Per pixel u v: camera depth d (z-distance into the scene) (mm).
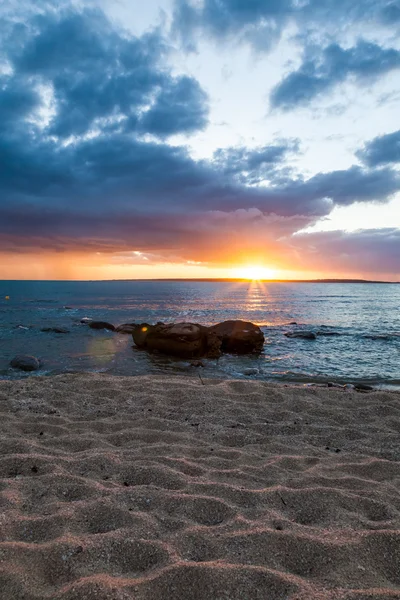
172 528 3127
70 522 3129
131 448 5090
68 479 3936
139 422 6184
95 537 2879
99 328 23516
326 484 4113
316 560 2727
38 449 4859
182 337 15117
